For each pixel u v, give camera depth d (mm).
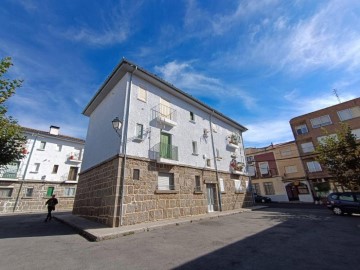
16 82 8812
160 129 12633
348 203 12266
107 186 10039
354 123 23953
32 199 22922
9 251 5492
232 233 7605
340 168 14133
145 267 4297
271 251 5289
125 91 11516
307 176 26703
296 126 28875
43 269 4238
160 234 7562
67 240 6820
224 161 17969
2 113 8852
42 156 25047
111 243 6320
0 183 21344
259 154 33531
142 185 10305
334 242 6094
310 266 4242
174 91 14445
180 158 13320
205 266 4309
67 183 26094
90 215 11430
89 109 16641
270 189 30938
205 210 13703
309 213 13781
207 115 18016
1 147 10039
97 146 13352
